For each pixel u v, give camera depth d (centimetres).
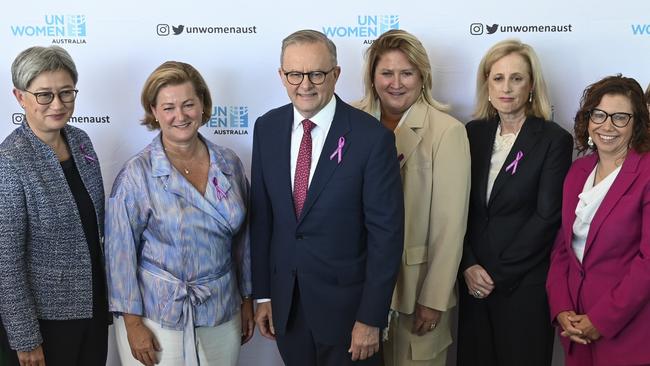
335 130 183
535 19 247
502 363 219
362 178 181
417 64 208
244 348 272
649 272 179
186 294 188
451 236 205
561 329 210
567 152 211
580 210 195
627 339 187
